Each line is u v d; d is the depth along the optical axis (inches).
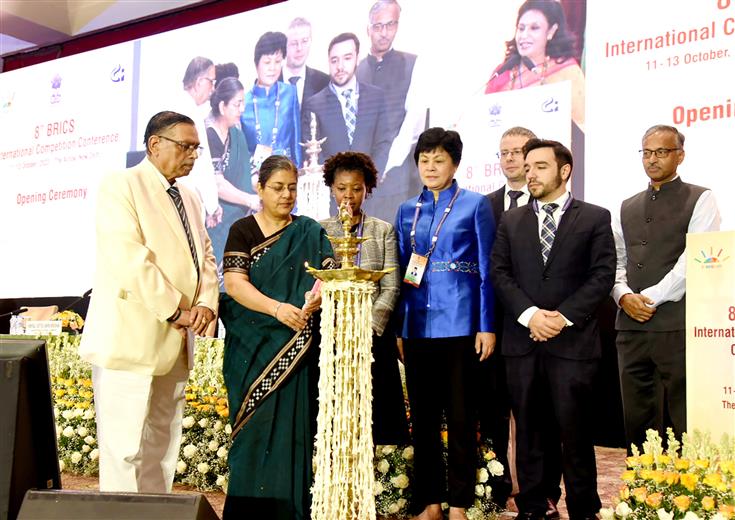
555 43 199.0
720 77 173.8
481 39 212.7
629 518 101.7
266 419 107.5
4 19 312.3
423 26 223.5
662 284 153.0
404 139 224.8
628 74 186.5
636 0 186.1
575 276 124.1
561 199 128.6
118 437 103.7
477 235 131.3
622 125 186.7
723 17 174.1
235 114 259.6
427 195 136.5
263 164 114.5
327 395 77.5
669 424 157.8
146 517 57.6
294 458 107.1
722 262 108.6
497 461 138.9
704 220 156.4
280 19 252.7
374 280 79.8
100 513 58.2
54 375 195.6
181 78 272.8
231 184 258.7
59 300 297.7
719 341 108.3
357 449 76.2
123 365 103.1
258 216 116.7
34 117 308.8
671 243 155.9
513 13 207.3
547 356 123.2
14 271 309.4
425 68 222.2
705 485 100.0
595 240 124.3
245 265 112.0
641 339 154.7
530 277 126.0
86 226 293.0
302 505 105.9
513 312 124.1
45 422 65.7
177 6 295.4
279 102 250.7
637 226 161.2
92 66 295.1
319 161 241.4
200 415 166.2
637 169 184.4
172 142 109.7
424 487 129.3
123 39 307.3
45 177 304.3
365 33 234.7
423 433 130.3
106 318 103.8
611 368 189.6
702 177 173.6
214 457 162.1
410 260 131.6
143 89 281.4
